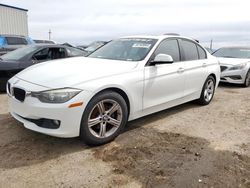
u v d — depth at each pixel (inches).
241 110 245.1
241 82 373.7
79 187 118.3
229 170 135.3
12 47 480.7
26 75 161.2
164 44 203.5
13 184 118.3
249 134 185.5
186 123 202.8
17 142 157.4
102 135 156.6
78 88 142.9
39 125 146.9
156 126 193.5
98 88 148.5
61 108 138.5
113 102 158.7
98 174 128.1
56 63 176.1
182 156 147.9
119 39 220.1
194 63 228.1
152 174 129.3
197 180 125.6
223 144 166.6
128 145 159.2
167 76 195.3
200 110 239.3
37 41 686.5
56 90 140.2
